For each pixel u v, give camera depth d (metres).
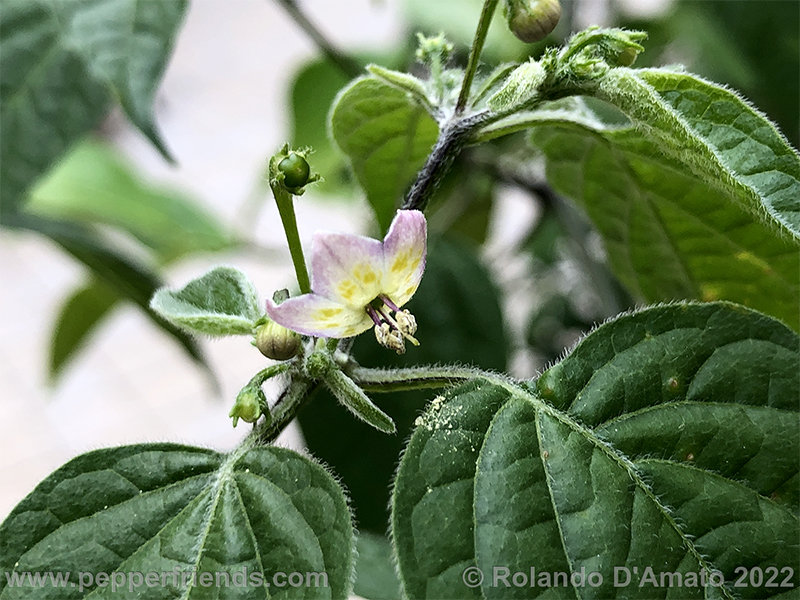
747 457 0.09
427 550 0.09
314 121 0.22
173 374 0.44
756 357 0.10
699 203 0.12
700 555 0.09
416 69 0.22
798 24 0.22
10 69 0.15
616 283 0.21
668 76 0.09
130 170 0.24
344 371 0.10
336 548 0.09
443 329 0.17
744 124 0.09
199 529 0.09
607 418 0.09
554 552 0.09
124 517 0.09
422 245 0.09
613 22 0.22
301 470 0.09
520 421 0.09
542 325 0.26
